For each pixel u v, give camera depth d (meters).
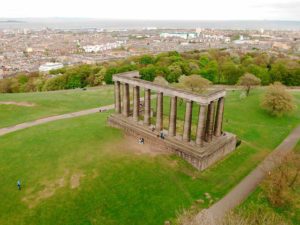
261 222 33.16
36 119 79.62
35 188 43.47
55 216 38.44
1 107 88.62
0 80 153.88
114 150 54.97
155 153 54.34
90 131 64.62
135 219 38.94
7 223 36.94
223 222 32.28
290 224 38.22
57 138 60.84
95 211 39.84
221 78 140.88
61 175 46.69
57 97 104.44
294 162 47.16
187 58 178.12
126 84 63.28
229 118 81.38
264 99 84.56
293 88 126.50
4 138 62.81
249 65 143.00
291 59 174.25
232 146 59.06
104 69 140.62
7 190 42.97
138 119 64.00
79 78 138.75
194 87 90.12
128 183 45.69
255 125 77.06
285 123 79.75
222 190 45.75
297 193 44.31
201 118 50.28
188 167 51.09
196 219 33.00
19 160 51.38
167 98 98.12
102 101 101.31
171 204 41.94
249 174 51.00
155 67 140.12
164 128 62.84
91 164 49.84
